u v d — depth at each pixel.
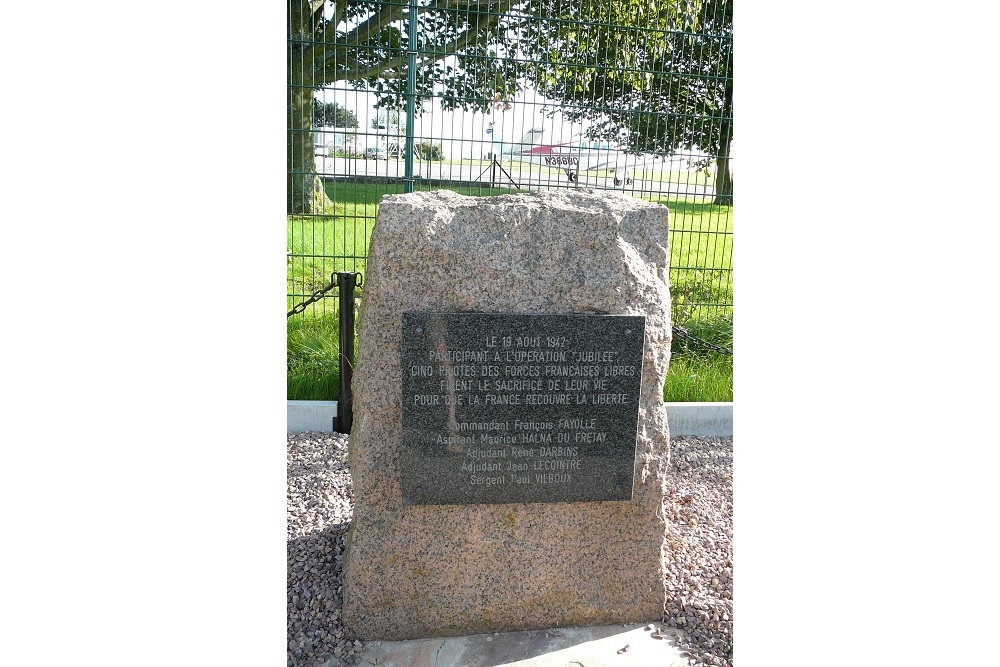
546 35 5.32
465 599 2.60
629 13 5.59
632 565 2.67
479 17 5.37
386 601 2.57
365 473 2.51
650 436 2.60
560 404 2.48
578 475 2.53
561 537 2.62
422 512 2.54
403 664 2.45
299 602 2.71
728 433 4.93
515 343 2.43
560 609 2.65
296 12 5.85
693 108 5.55
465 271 2.45
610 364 2.48
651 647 2.55
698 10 5.58
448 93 5.30
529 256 2.48
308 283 6.10
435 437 2.46
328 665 2.44
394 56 5.51
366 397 2.48
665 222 2.59
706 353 5.52
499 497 2.51
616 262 2.52
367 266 2.53
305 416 4.64
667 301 2.57
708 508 3.66
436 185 5.22
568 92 5.51
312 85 5.14
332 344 5.20
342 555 2.95
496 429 2.47
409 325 2.39
